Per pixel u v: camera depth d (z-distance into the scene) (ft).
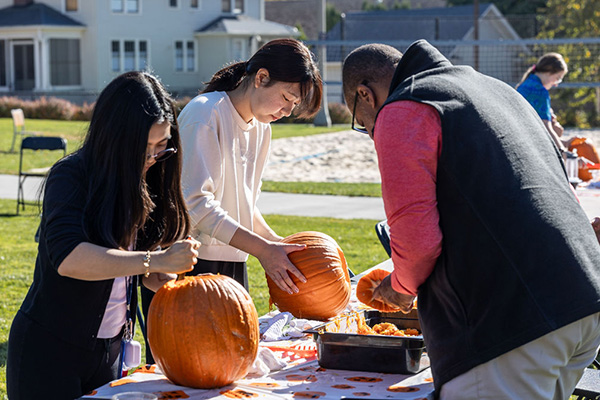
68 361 8.34
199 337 8.05
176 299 8.25
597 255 7.75
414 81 7.85
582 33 106.73
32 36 127.13
